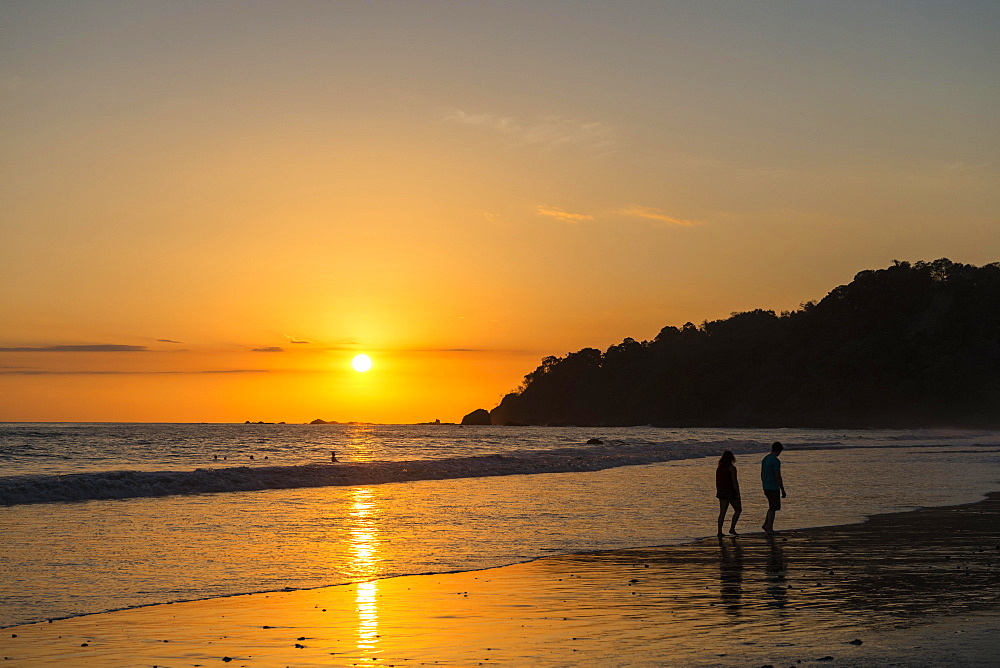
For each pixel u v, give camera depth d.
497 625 9.34
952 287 193.88
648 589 11.41
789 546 15.48
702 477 34.88
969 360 176.88
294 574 12.62
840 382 187.62
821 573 12.52
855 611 9.81
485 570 13.06
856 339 195.00
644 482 31.88
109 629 9.23
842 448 68.38
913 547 15.22
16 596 10.92
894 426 171.88
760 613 9.76
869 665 7.44
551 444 91.38
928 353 181.50
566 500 24.58
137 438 91.56
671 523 19.16
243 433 131.75
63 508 21.45
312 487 29.19
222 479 28.12
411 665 7.66
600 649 8.18
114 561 13.54
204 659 7.96
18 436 88.75
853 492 26.86
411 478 33.31
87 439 85.31
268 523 18.67
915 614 9.62
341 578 12.34
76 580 11.97
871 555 14.27
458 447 82.06
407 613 10.01
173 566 13.16
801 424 186.75
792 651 7.97
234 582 11.97
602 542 16.11
